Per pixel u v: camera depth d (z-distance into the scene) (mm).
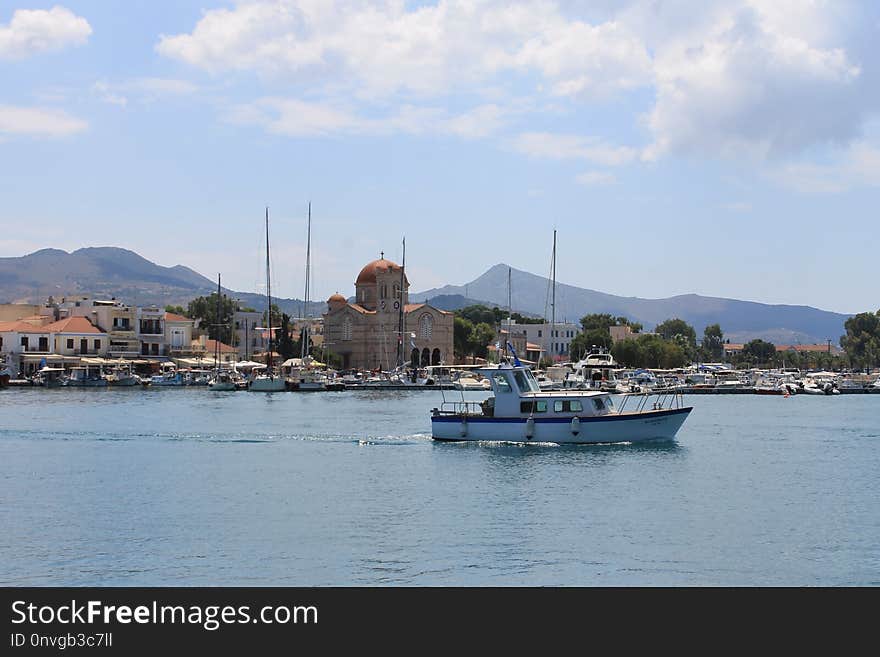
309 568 42406
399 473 65938
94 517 51750
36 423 102875
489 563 43312
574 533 48375
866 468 70000
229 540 46812
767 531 49125
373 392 190500
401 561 43500
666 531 49000
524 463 69938
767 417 125375
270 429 96812
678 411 80312
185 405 138500
